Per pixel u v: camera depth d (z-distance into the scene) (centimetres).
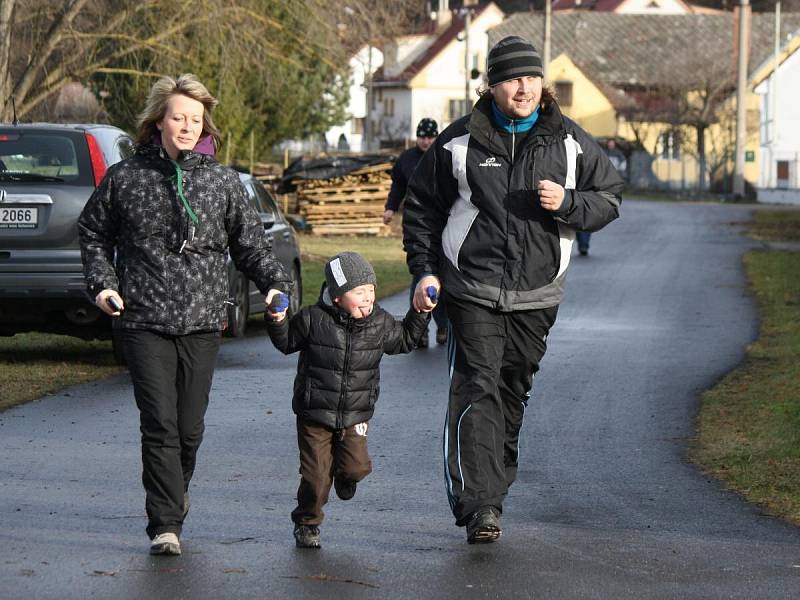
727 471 2552
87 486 2364
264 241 1981
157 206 1912
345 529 2088
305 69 8650
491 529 1950
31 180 3647
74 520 2114
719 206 16750
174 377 1936
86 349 4369
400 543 2000
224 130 11131
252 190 4928
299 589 1742
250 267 1975
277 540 2008
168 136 1925
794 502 2294
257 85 9094
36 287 3603
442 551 1950
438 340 4422
